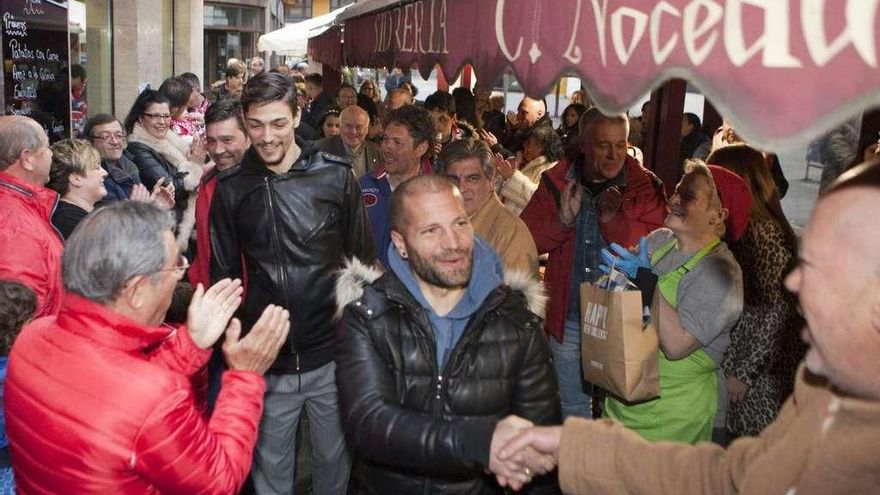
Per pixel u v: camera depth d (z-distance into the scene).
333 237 3.40
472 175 3.42
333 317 3.42
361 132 6.38
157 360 2.10
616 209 3.77
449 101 7.75
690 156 8.16
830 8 1.24
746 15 1.39
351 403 2.17
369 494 2.38
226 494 1.95
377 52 5.57
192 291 2.87
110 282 1.83
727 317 2.86
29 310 2.49
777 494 1.41
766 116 1.35
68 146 3.91
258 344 2.17
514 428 2.03
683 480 1.74
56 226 3.82
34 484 1.87
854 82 1.21
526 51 2.35
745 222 3.29
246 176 3.34
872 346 1.20
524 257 3.40
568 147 4.20
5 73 4.98
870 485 1.25
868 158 4.01
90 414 1.78
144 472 1.80
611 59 1.80
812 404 1.39
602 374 2.85
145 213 1.90
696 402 3.02
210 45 30.59
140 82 11.75
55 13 5.76
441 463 2.05
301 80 15.68
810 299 1.26
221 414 2.10
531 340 2.28
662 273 2.96
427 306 2.25
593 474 1.86
